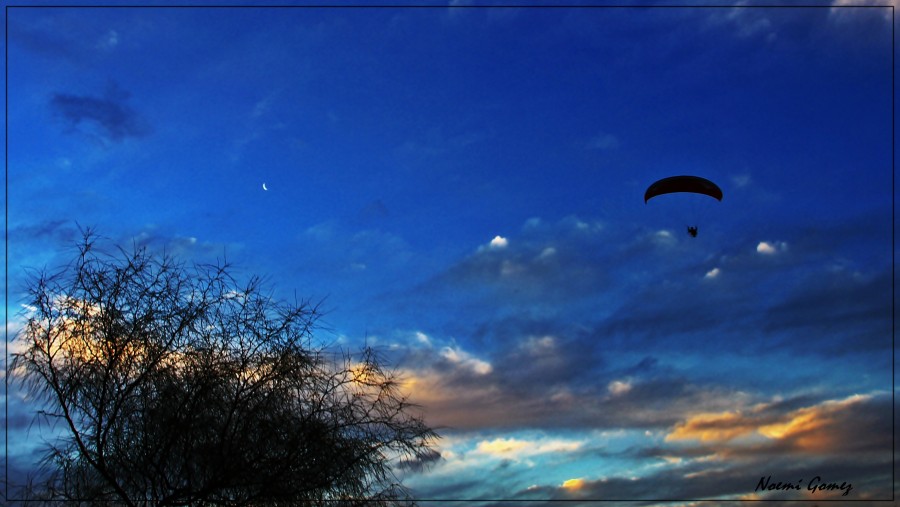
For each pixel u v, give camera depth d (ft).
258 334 33.71
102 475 31.42
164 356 32.30
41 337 31.78
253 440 32.09
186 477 31.68
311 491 32.30
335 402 33.76
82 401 31.40
